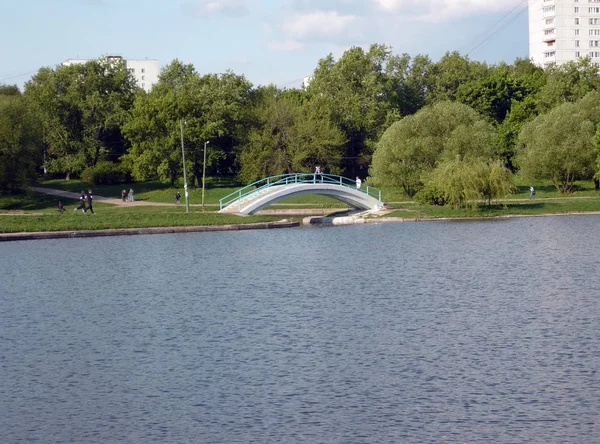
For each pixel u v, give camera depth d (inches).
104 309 1653.5
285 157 4611.2
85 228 3097.9
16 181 4126.5
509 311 1514.5
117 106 5098.4
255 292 1811.0
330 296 1732.3
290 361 1204.5
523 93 5541.3
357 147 5251.0
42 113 4997.5
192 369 1178.6
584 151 3811.5
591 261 2139.5
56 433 946.7
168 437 927.7
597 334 1311.5
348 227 3312.0
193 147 4616.1
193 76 5123.0
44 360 1248.8
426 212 3506.4
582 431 912.9
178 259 2427.4
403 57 6117.1
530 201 3762.3
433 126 3826.3
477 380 1090.1
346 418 968.9
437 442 895.7
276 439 914.1
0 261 2427.4
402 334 1354.6
